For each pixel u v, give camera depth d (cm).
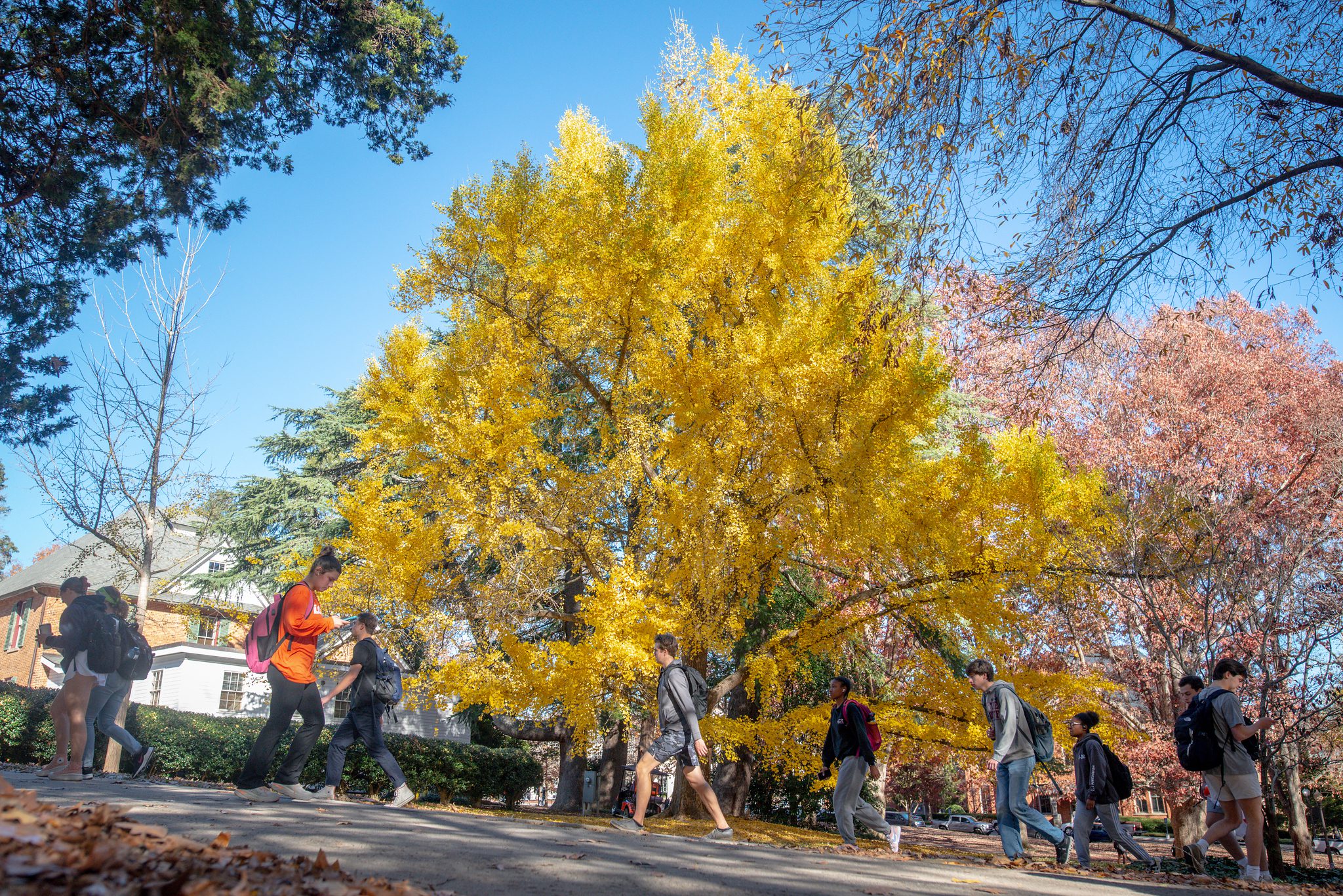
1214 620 1274
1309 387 1647
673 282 854
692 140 863
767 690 891
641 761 610
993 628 856
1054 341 842
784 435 789
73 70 913
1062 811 1141
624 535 1005
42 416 1269
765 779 1645
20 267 1135
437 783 1329
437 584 941
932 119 702
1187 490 1278
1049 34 729
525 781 1644
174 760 1156
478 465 870
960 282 783
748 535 825
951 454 1055
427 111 1134
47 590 2583
